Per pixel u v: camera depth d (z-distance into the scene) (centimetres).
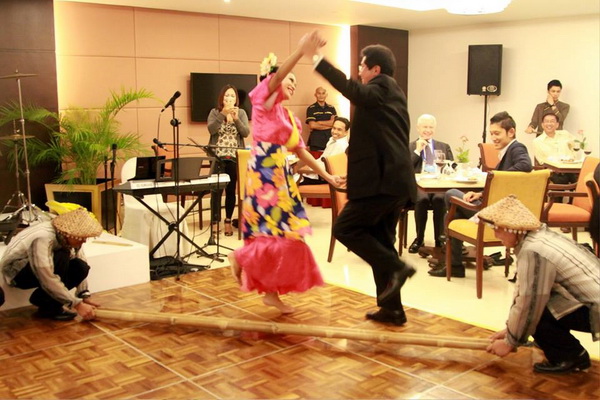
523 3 752
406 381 288
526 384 285
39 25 637
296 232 349
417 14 828
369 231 329
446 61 982
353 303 399
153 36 759
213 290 427
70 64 700
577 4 760
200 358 314
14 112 611
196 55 798
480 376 293
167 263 489
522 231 277
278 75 324
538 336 294
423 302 412
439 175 506
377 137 312
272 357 315
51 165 652
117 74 735
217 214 526
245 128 648
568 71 870
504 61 925
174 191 459
